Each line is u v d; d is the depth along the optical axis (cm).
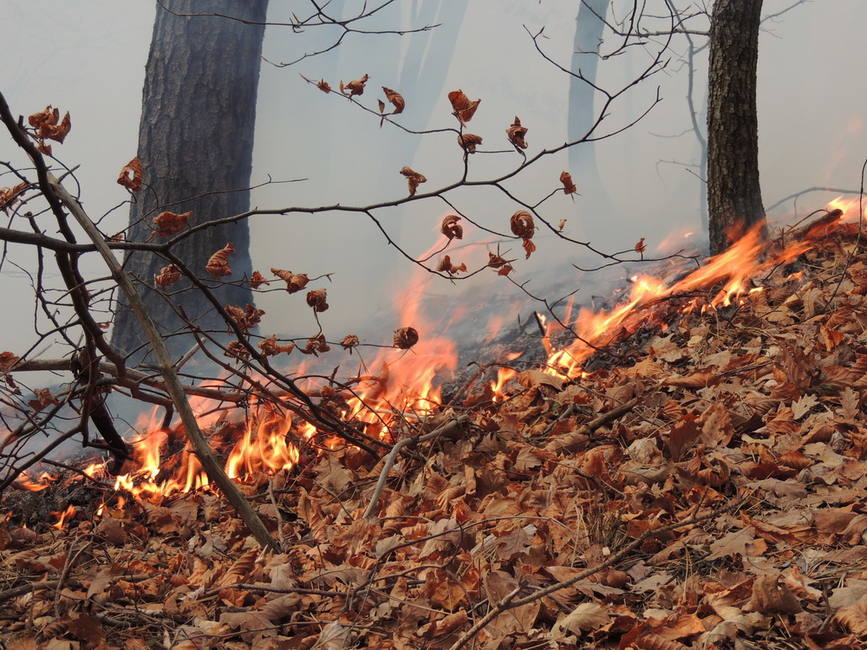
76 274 318
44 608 267
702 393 380
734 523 260
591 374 483
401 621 240
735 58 557
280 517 346
